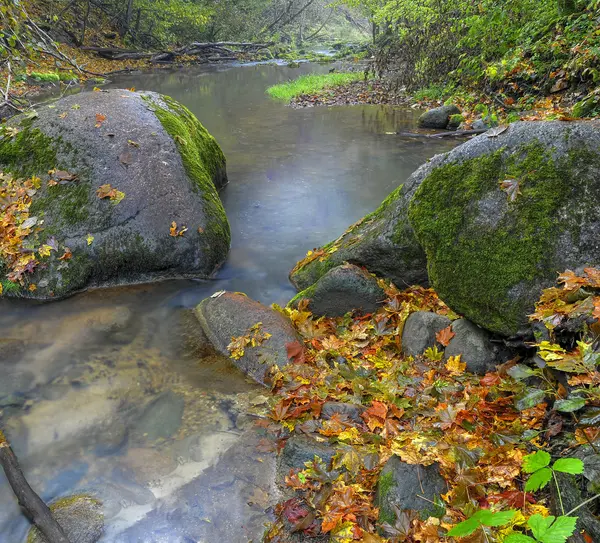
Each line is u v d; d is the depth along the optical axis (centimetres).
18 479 253
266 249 525
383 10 1412
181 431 290
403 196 381
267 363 332
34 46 696
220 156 676
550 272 273
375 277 395
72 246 445
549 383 249
